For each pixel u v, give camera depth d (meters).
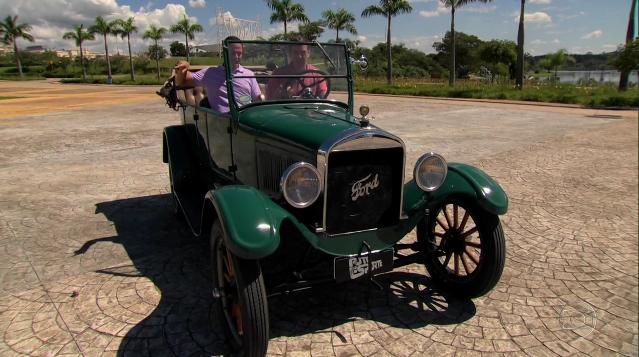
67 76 67.12
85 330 3.13
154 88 36.00
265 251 2.53
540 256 4.25
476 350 2.92
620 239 4.61
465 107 18.42
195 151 5.11
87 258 4.24
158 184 6.71
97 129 12.07
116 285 3.73
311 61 4.18
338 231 3.09
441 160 3.27
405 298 3.55
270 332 3.12
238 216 2.64
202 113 4.66
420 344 2.98
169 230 4.93
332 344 2.98
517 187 6.41
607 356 2.87
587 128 12.02
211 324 3.20
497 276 3.22
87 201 5.91
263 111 3.75
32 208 5.63
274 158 3.38
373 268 3.10
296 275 3.00
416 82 39.34
